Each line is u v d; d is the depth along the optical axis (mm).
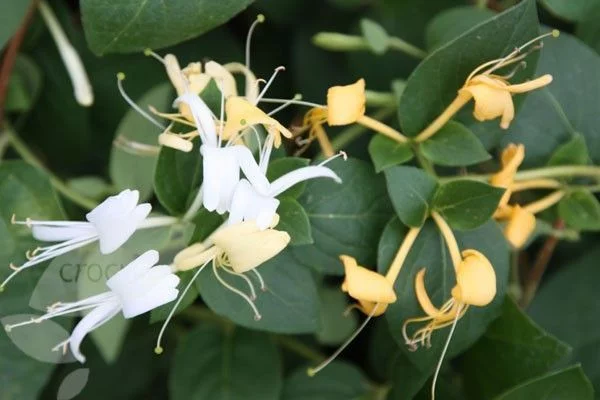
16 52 698
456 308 640
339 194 656
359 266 640
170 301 622
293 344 740
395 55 728
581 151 679
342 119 633
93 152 740
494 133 667
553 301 717
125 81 722
